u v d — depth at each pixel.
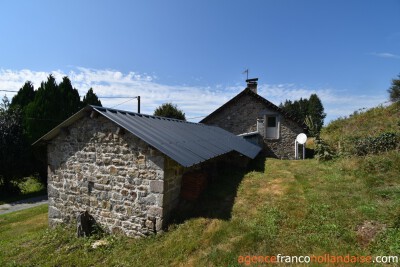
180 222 5.75
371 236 4.33
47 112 16.58
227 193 6.87
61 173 7.25
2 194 15.05
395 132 10.23
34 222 8.66
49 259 5.46
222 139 10.52
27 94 19.44
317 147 11.35
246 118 17.22
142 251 5.12
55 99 17.39
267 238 4.62
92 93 22.23
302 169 9.66
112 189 6.33
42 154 15.95
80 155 6.89
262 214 5.55
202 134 9.48
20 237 7.22
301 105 53.84
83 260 5.19
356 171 8.02
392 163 7.75
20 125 15.53
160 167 5.63
